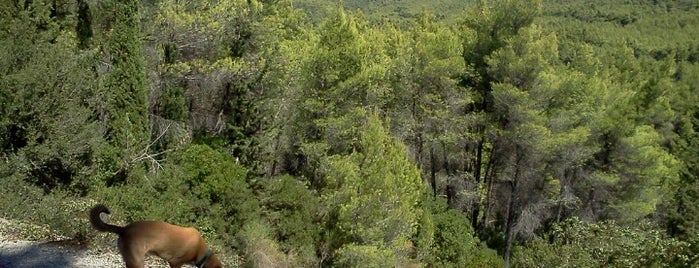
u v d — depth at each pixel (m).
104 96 15.45
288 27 29.94
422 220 20.50
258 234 15.38
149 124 18.84
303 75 21.09
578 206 28.25
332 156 20.05
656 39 112.50
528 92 23.39
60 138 12.95
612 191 28.56
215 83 20.25
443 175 28.98
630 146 27.11
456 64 23.78
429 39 24.30
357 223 17.39
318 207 18.48
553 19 145.50
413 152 26.58
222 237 15.34
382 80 24.45
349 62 20.86
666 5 149.00
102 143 14.61
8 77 12.23
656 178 28.25
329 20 20.97
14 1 14.09
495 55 24.02
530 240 27.39
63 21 17.08
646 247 10.40
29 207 10.36
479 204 27.84
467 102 24.50
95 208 4.97
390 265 17.27
